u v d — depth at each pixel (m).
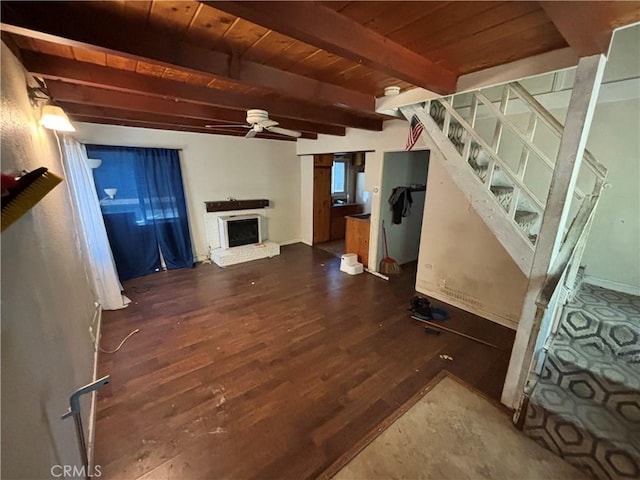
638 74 2.17
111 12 1.31
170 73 2.10
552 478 1.60
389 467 1.66
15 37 1.46
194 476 1.60
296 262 5.29
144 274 4.59
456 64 1.87
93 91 2.51
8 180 0.76
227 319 3.26
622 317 1.90
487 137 3.09
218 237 5.36
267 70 1.96
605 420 1.64
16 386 0.86
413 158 4.86
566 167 1.66
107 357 2.58
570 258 1.74
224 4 0.99
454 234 3.55
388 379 2.35
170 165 4.58
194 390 2.21
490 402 2.12
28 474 0.88
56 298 1.50
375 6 1.22
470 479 1.60
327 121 3.37
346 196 7.89
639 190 2.27
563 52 1.63
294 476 1.61
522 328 1.94
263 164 5.73
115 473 1.60
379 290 4.09
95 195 3.29
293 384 2.28
